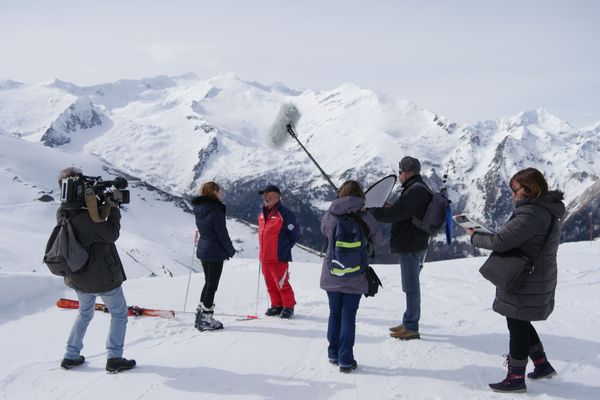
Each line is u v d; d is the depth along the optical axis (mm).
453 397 4461
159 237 141250
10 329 6961
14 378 4941
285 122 7188
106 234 4926
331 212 5188
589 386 4688
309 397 4484
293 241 7316
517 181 4445
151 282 10508
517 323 4520
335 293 5223
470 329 6617
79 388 4668
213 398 4445
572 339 6047
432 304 8148
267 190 7293
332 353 5301
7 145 179375
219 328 6730
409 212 5641
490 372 5078
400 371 5105
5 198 115500
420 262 5988
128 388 4660
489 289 9211
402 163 5941
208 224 6652
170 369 5152
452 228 5758
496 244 4367
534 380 4855
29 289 8656
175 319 7266
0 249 53438
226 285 10039
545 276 4391
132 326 6863
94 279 4922
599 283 9328
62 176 5047
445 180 5906
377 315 7469
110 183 5066
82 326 5273
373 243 5160
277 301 7609
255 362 5375
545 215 4309
